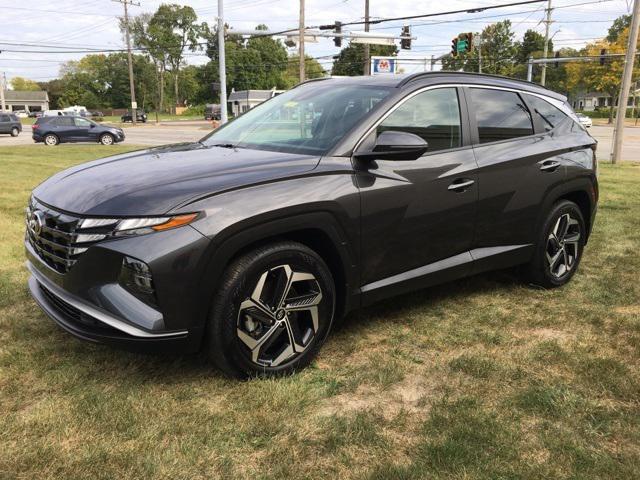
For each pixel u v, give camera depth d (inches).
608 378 122.3
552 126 180.5
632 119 3016.7
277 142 143.6
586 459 95.6
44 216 119.4
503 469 92.8
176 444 98.3
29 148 905.5
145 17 4266.7
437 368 128.5
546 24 2054.6
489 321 155.3
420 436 102.3
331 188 123.5
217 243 108.1
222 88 968.9
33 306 159.9
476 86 161.0
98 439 99.0
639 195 369.4
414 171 138.3
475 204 151.9
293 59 4178.2
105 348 133.3
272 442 99.7
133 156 145.3
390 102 139.5
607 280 190.5
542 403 112.3
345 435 101.7
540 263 175.5
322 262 124.2
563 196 184.9
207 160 130.9
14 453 94.8
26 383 117.5
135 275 105.0
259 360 119.5
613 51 2491.4
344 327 150.4
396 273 140.1
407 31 1120.8
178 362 127.4
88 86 4475.9
